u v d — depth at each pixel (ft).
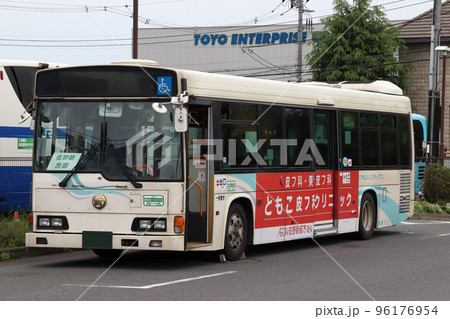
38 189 38.14
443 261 43.06
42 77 38.75
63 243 37.52
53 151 38.19
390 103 58.34
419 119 110.01
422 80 150.61
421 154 109.81
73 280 33.91
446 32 147.84
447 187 92.73
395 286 33.58
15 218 52.08
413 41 148.25
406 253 47.09
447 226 70.74
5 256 41.55
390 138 58.23
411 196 61.41
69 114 38.19
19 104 61.87
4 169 56.90
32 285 32.24
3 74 61.57
